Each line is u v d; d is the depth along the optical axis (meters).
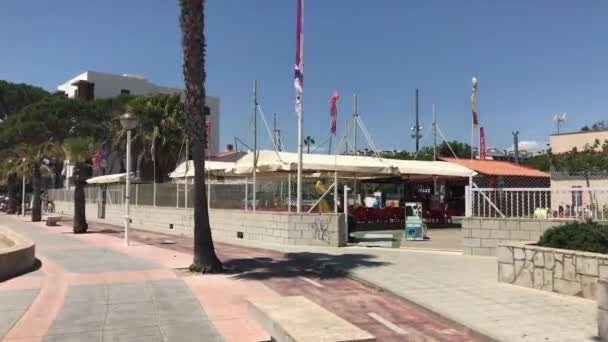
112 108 53.19
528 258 10.02
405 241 19.06
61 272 12.20
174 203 26.34
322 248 16.70
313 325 5.90
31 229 27.09
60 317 8.10
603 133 36.50
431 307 8.47
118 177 34.19
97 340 6.97
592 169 28.52
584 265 9.02
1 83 59.69
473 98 33.09
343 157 24.05
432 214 28.33
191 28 12.27
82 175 24.81
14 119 51.94
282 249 16.39
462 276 11.25
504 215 14.01
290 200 18.64
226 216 21.28
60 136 51.09
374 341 5.45
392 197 43.06
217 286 10.52
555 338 6.82
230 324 7.72
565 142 38.50
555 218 13.09
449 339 7.14
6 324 7.71
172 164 38.03
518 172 29.52
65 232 24.98
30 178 46.62
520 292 9.58
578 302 8.76
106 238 21.52
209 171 23.52
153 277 11.49
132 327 7.57
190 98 12.32
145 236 22.78
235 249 17.33
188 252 16.20
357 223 25.69
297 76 18.27
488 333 7.04
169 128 37.22
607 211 12.23
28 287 10.41
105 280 11.13
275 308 6.81
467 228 14.48
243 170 21.19
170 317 8.11
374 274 11.51
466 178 30.20
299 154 18.17
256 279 11.34
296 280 11.28
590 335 6.94
